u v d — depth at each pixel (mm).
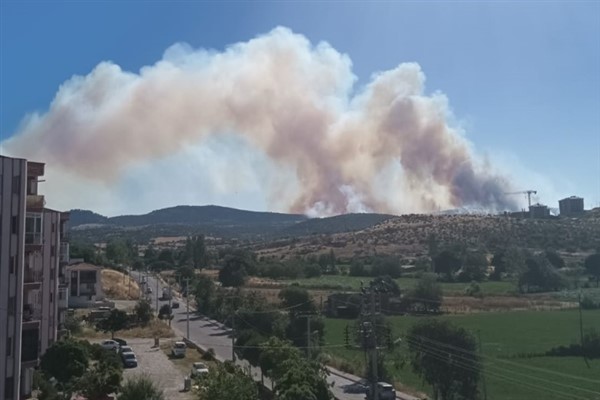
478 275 150750
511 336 91438
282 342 61656
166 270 197875
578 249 179000
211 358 78062
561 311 111688
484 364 68562
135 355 78312
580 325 91938
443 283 144125
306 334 81625
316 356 75062
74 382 50156
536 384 66938
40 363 54031
